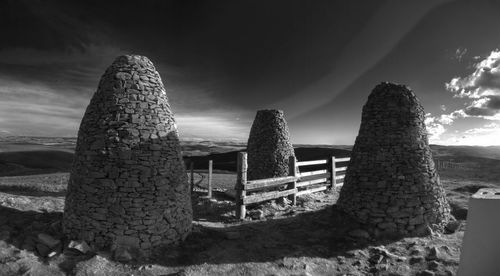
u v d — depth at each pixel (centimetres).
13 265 518
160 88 694
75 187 627
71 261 545
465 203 1018
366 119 847
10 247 569
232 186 1747
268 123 1245
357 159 838
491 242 308
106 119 623
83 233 596
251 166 1234
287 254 658
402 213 741
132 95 642
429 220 753
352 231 743
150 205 614
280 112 1273
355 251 669
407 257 635
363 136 841
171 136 683
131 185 601
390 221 740
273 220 888
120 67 656
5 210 747
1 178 1898
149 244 607
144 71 672
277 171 1191
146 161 623
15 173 2419
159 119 662
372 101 846
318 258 648
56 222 671
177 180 675
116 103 631
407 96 814
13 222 683
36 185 1241
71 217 619
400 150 781
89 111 657
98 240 588
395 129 795
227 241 714
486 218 312
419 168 774
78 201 612
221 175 2409
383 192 761
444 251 645
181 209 679
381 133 804
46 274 509
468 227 325
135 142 619
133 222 596
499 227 305
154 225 616
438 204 776
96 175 602
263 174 1196
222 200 1232
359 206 785
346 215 810
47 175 2133
